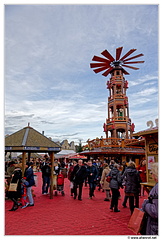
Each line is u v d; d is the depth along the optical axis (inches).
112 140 826.8
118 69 1027.9
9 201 322.7
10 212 250.4
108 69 1065.5
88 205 294.5
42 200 331.3
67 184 577.6
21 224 202.2
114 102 976.9
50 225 199.8
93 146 823.1
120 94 979.3
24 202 287.1
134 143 317.7
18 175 267.9
